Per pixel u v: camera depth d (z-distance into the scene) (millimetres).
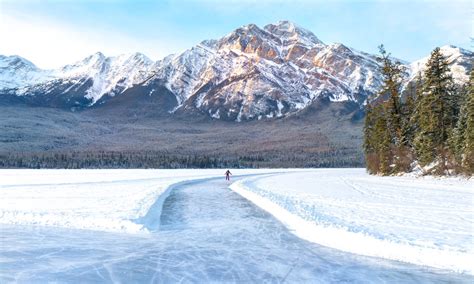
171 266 11445
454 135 47844
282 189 37500
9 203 23906
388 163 62906
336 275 10688
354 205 23469
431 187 37750
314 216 18641
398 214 19562
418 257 11992
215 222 18859
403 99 63125
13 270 10922
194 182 53062
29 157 163875
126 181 51625
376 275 10688
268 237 15398
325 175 74250
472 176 43750
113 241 14461
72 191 33656
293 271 11055
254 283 10055
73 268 11141
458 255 11492
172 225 18016
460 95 57594
